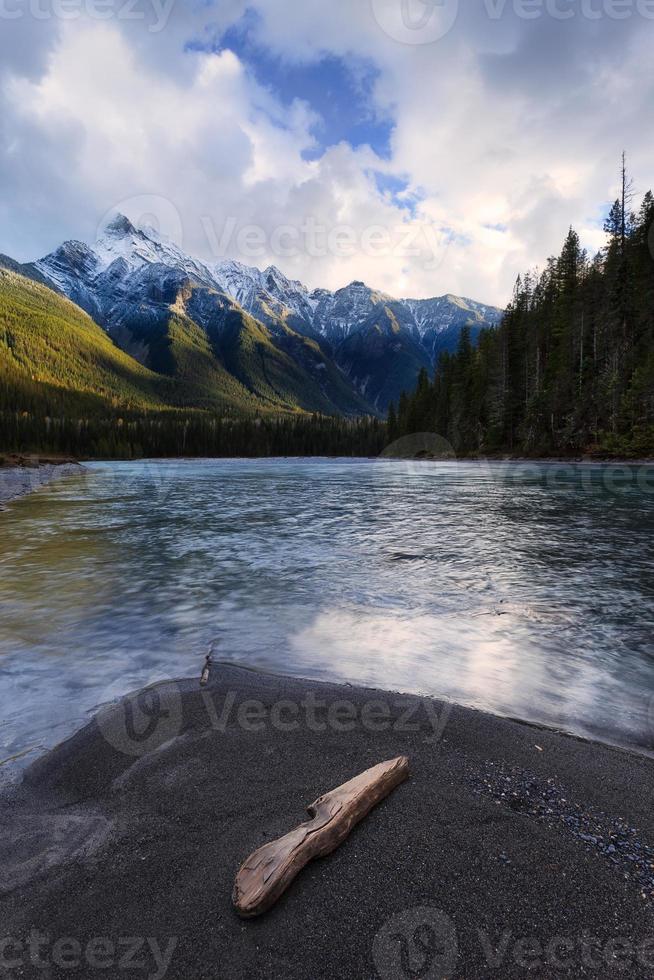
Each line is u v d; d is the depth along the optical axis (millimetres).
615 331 50844
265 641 5500
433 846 2338
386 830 2445
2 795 2822
